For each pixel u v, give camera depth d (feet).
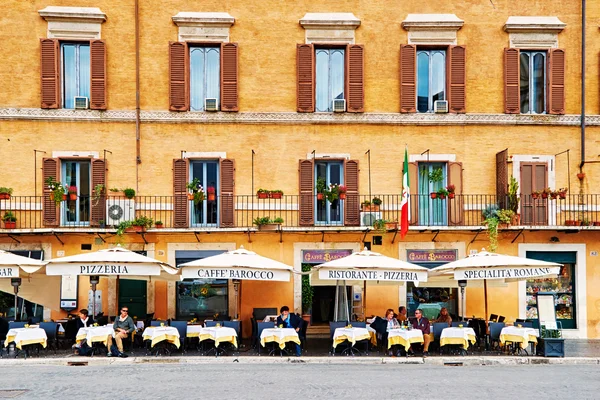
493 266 58.08
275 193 72.43
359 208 73.26
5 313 71.72
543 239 73.72
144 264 56.54
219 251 72.49
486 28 75.25
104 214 71.41
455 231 72.74
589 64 75.56
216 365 53.06
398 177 74.02
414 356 57.00
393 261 58.80
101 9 73.31
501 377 46.73
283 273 57.72
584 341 70.28
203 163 74.18
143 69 73.36
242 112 73.61
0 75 71.97
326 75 75.25
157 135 73.15
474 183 74.33
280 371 49.06
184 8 73.87
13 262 58.08
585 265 73.72
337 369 50.47
